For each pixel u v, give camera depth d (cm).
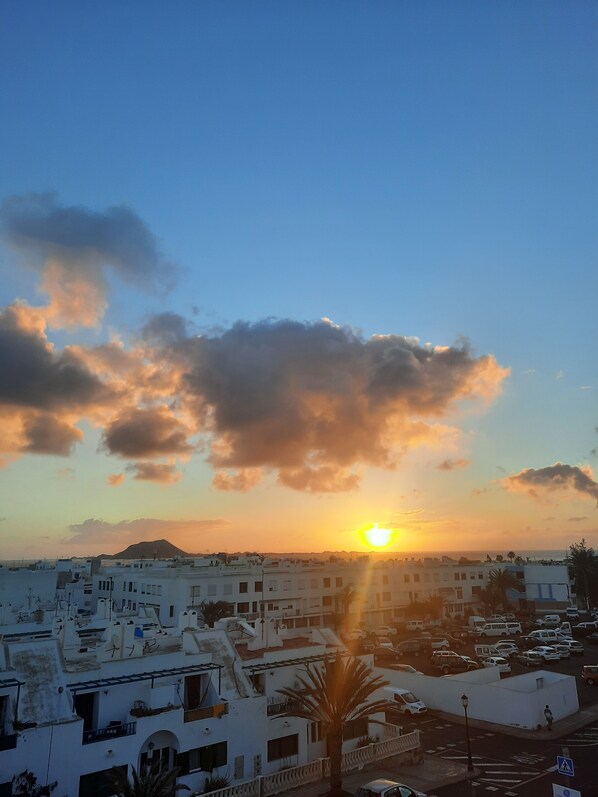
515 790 2941
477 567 11856
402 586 10544
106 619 5159
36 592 7981
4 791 2373
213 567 9269
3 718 2606
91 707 2902
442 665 5919
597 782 3025
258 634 3866
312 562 10569
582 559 11162
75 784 2566
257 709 3259
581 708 4562
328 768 3200
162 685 3062
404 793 2459
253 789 2881
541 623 9162
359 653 4206
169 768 2917
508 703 4178
